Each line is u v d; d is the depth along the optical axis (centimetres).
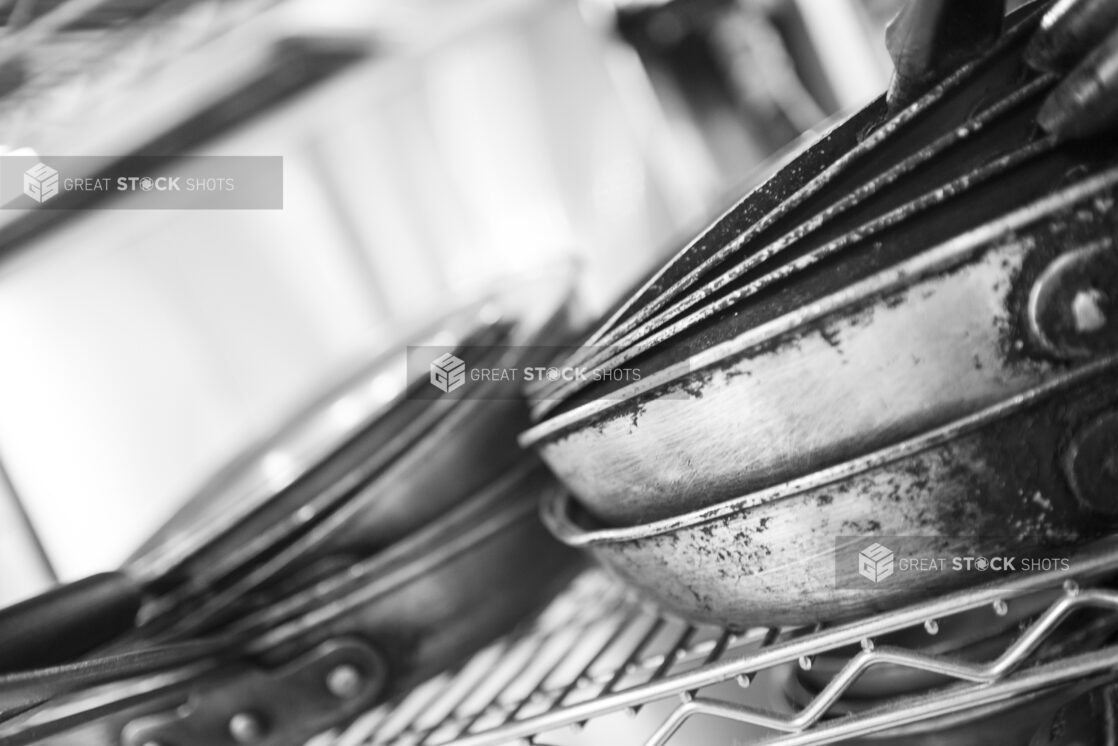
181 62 87
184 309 98
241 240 101
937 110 36
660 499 42
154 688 50
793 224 38
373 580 55
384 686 55
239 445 90
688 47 100
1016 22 40
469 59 112
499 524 59
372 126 108
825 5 94
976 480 36
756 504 39
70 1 59
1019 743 42
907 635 45
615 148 116
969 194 35
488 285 89
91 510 92
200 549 55
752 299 38
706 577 42
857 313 35
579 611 75
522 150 114
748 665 42
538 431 45
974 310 34
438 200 112
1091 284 33
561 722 46
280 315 103
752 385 38
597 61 116
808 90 98
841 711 46
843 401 37
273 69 99
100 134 90
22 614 44
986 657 43
